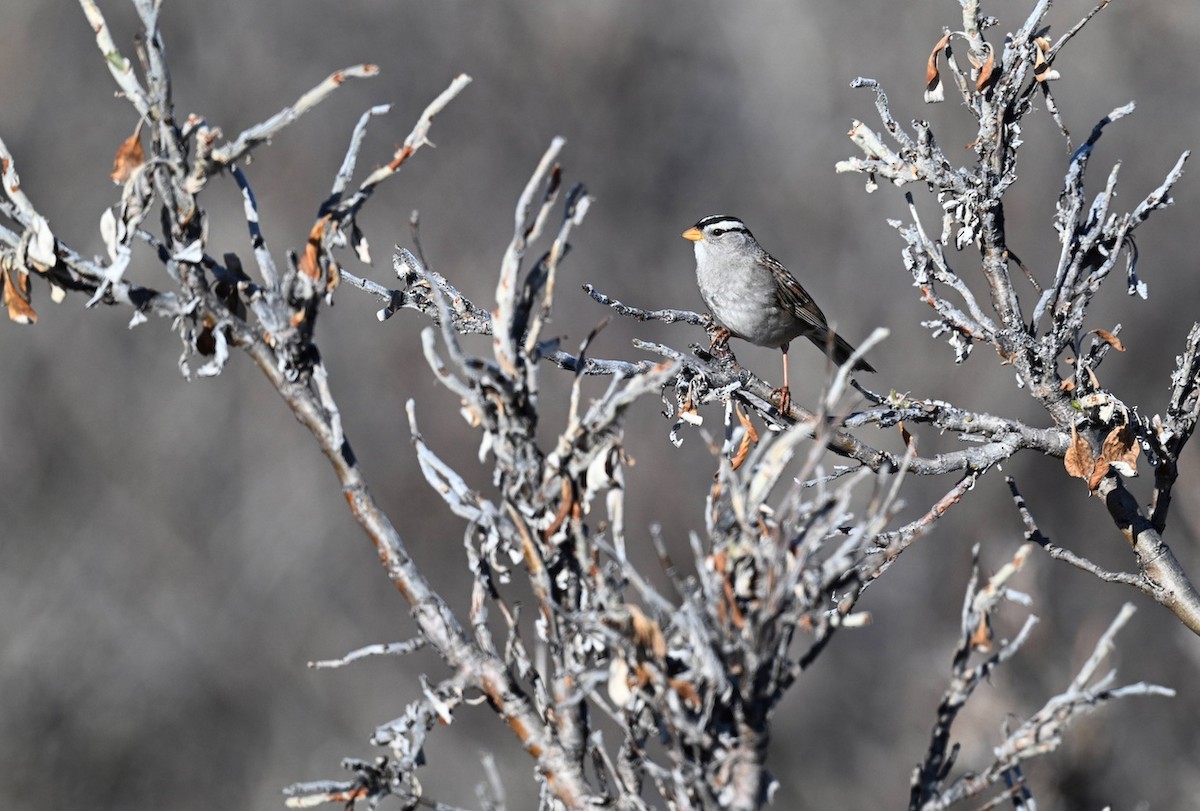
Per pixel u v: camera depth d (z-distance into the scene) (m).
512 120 20.09
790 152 19.38
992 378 15.49
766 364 16.69
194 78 19.64
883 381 16.30
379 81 20.06
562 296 18.52
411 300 5.53
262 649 16.86
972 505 14.13
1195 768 10.43
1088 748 8.84
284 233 18.75
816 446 3.24
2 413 17.33
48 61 19.50
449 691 3.40
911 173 5.38
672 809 3.23
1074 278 5.32
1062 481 13.95
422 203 19.52
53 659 16.11
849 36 19.53
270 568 17.28
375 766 3.39
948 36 5.41
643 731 3.41
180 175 3.52
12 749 15.42
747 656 3.17
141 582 16.91
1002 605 9.66
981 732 8.89
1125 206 17.12
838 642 14.19
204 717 16.36
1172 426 5.10
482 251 19.27
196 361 18.14
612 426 3.44
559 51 20.39
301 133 19.61
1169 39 18.00
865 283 17.91
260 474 17.88
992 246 5.37
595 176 19.78
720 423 16.27
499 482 3.51
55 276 3.58
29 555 16.72
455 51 20.34
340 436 3.51
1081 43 18.12
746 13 20.16
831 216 18.77
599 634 3.30
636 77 20.25
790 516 3.21
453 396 17.84
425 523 17.31
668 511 16.03
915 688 13.38
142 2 3.47
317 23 20.12
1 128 19.02
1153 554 5.05
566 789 3.35
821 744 13.84
